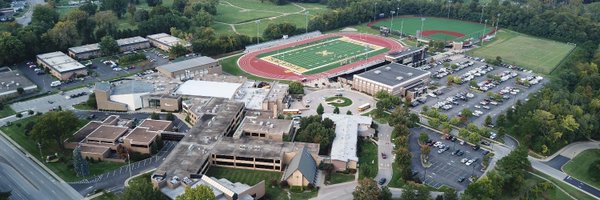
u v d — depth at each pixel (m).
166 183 178.38
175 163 190.38
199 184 175.00
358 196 170.38
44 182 187.88
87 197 178.38
